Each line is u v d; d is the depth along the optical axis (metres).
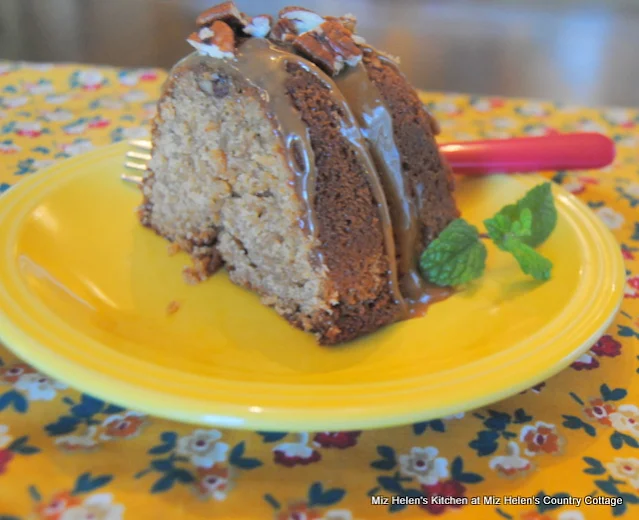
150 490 0.17
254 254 0.22
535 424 0.19
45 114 0.32
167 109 0.23
